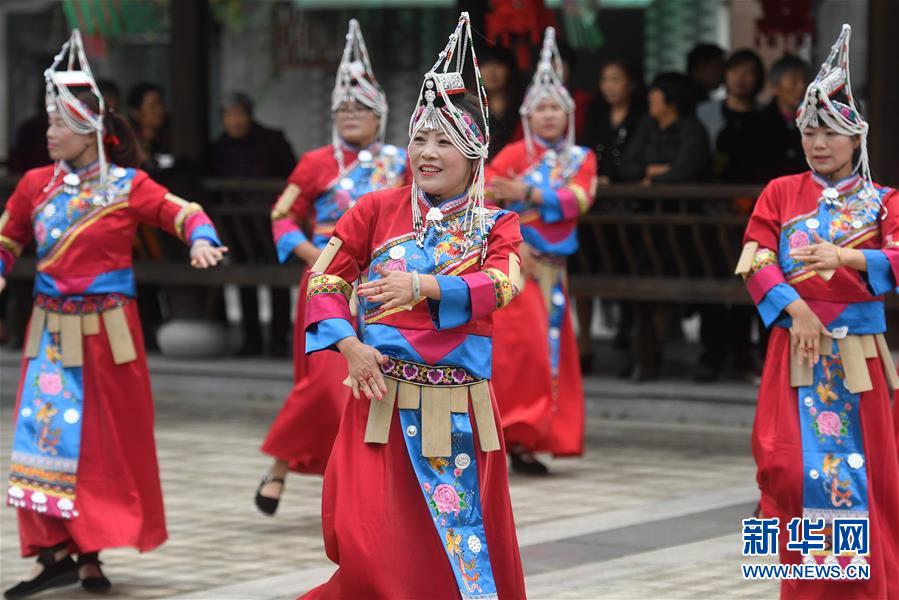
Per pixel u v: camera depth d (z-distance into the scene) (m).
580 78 26.69
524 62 19.67
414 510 8.48
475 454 8.57
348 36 13.55
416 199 8.61
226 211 20.88
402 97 28.00
